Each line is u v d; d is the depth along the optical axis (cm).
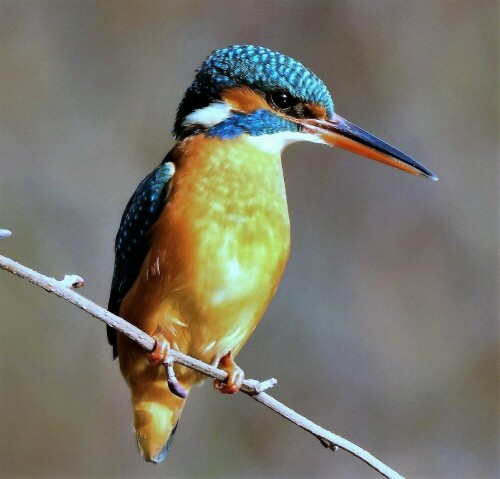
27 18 1401
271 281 669
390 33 1336
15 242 1305
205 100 686
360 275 1301
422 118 1327
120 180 1363
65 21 1403
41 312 1273
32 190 1344
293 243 1298
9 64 1383
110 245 1336
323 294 1292
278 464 1244
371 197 1309
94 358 1277
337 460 1260
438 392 1277
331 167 1314
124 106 1392
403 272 1302
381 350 1282
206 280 648
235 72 682
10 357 1248
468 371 1280
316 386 1266
